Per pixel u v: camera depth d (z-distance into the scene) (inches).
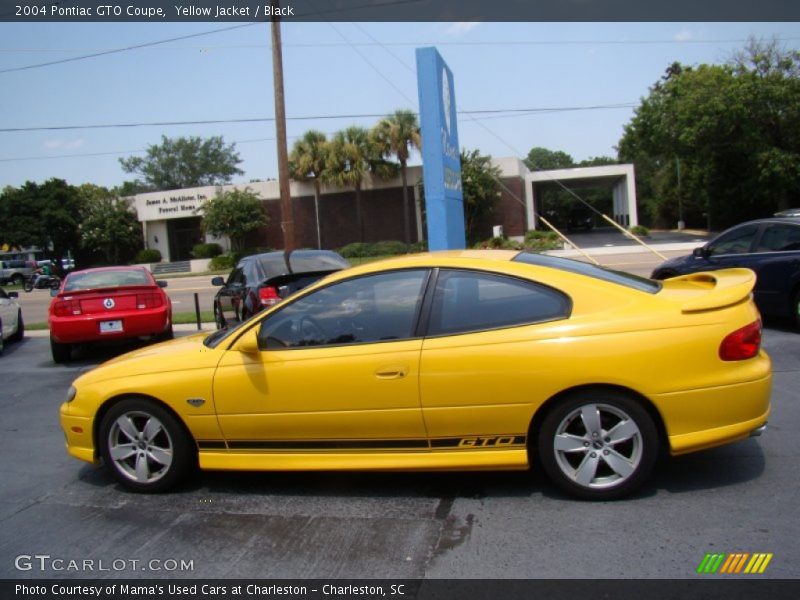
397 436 156.5
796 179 1364.4
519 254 173.9
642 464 146.3
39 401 301.7
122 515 162.7
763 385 146.9
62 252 1891.0
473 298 156.1
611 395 145.5
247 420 163.6
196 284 1263.5
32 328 602.2
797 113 1307.8
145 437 172.9
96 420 176.9
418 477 173.8
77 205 1866.4
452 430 153.0
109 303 378.0
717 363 143.6
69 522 160.4
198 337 193.5
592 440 148.1
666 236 1697.8
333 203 1631.4
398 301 159.6
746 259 344.2
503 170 1540.4
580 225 2481.5
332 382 156.9
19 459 215.3
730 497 148.9
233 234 1624.0
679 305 147.0
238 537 146.3
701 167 1565.0
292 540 142.9
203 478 184.1
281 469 163.8
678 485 156.8
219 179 3371.1
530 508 149.9
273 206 1683.1
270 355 162.9
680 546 128.8
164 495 173.8
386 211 1604.3
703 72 1422.2
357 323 160.9
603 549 129.6
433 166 474.3
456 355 150.3
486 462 152.6
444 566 127.6
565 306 150.8
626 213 1989.4
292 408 160.1
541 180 1914.4
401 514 152.3
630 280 162.7
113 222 1748.3
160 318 385.4
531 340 147.5
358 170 1513.3
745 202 1556.3
